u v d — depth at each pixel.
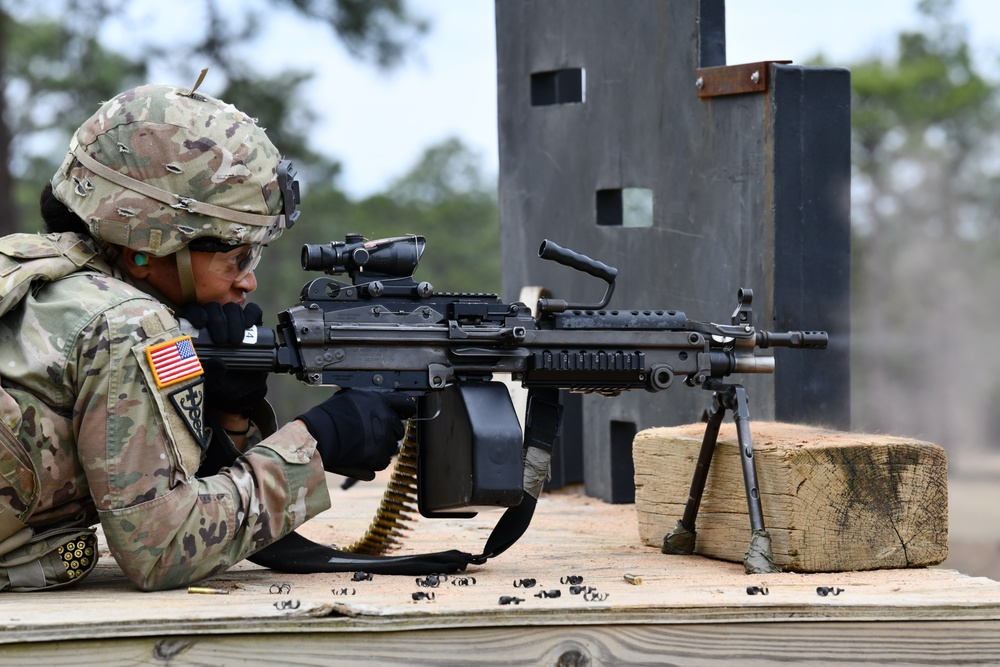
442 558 3.58
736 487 3.82
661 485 4.16
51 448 3.12
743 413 3.67
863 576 3.53
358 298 3.51
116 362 3.07
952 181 24.73
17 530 3.15
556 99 6.39
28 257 3.17
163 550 3.13
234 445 3.58
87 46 16.95
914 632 3.08
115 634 2.76
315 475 3.37
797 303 4.96
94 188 3.21
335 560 3.56
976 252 22.41
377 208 33.84
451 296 3.59
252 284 3.50
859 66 26.55
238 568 3.71
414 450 3.84
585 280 6.04
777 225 4.94
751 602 3.04
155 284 3.37
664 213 5.54
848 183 5.03
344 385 3.47
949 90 26.12
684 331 3.72
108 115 3.24
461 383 3.51
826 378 5.02
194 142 3.22
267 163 3.35
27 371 3.07
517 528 3.65
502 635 2.95
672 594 3.16
